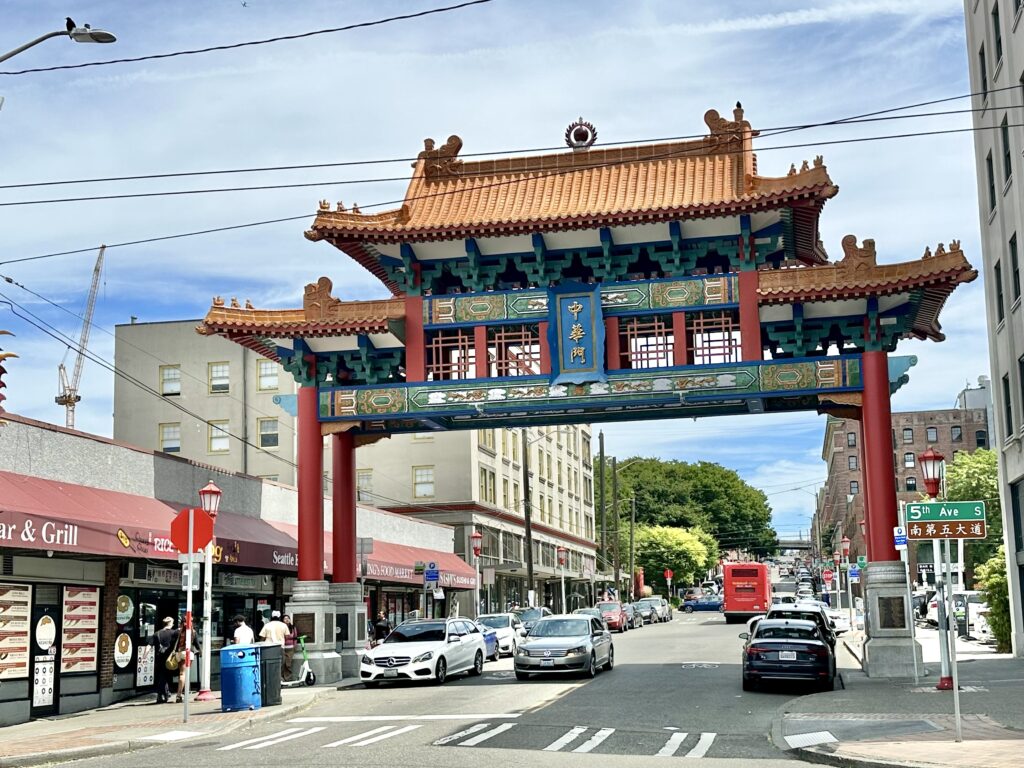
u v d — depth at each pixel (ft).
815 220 92.73
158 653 82.33
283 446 198.70
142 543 78.02
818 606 109.91
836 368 90.27
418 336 96.17
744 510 464.65
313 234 93.86
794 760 48.06
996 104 106.01
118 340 206.59
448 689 84.53
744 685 78.74
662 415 97.60
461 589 167.32
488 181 100.48
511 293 94.99
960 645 126.72
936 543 75.56
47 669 75.92
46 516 68.28
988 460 250.16
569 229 91.40
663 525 432.25
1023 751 45.47
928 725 55.77
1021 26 96.27
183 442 201.36
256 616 105.91
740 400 93.40
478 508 202.18
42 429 75.87
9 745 57.36
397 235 93.66
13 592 73.41
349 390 97.81
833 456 469.16
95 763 51.29
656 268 97.60
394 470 203.72
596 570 312.71
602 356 92.38
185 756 52.24
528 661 89.15
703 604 309.22
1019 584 106.32
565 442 280.10
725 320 92.89
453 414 95.66
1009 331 103.91
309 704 77.15
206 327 95.71
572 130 101.19
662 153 98.48
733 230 92.12
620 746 52.44
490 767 45.70
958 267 85.25
